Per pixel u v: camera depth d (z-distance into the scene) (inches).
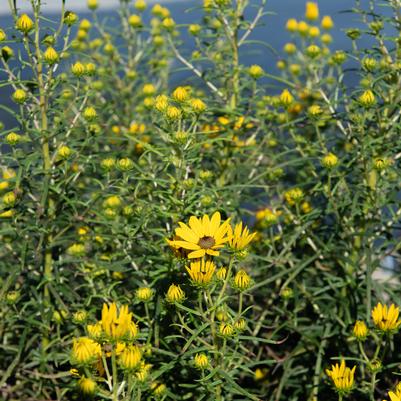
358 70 46.2
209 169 49.3
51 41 41.1
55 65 41.3
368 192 43.6
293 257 46.7
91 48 62.4
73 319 39.1
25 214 42.9
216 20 52.9
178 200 39.5
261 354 46.9
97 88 56.6
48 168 41.6
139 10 63.4
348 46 63.6
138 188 44.2
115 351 30.6
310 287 45.9
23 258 39.6
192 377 38.6
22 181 41.7
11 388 40.8
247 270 48.8
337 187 45.8
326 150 45.2
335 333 43.2
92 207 45.4
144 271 41.0
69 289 41.7
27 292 41.9
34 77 42.3
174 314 37.1
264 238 49.6
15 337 44.2
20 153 42.4
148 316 37.5
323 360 44.7
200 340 34.6
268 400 46.0
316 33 55.2
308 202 51.8
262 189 52.9
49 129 43.4
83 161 42.9
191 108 39.8
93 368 31.9
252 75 48.6
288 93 48.9
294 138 47.6
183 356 35.2
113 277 45.1
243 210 47.3
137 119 57.4
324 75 64.2
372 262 42.8
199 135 45.5
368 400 42.9
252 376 45.3
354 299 43.9
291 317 44.9
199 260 34.0
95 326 31.2
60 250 42.5
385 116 44.0
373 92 43.5
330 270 47.5
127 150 50.2
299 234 45.2
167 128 40.8
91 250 46.5
